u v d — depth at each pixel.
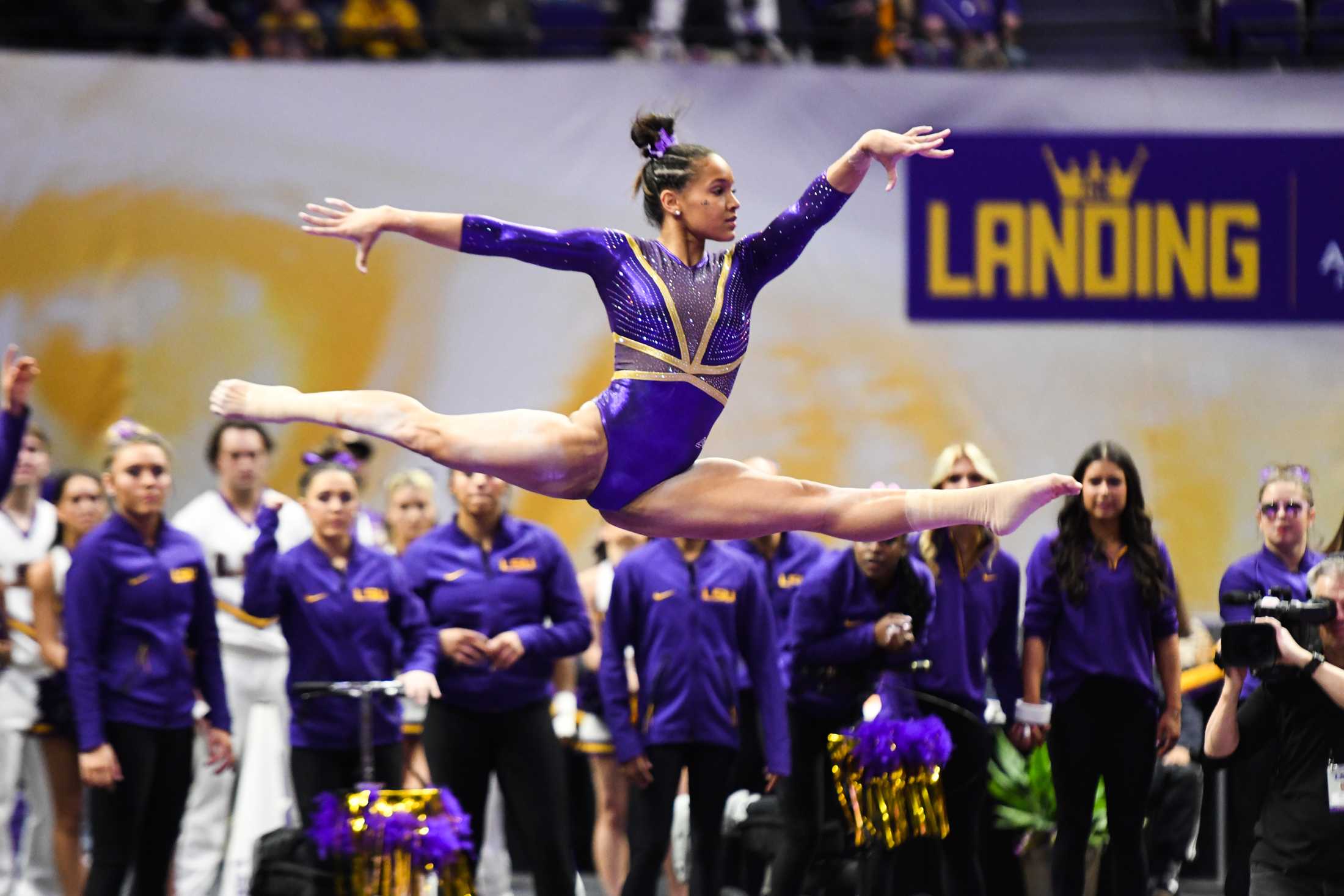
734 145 20.20
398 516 18.02
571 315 20.33
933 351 20.16
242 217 20.36
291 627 14.77
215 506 17.70
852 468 20.08
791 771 14.71
